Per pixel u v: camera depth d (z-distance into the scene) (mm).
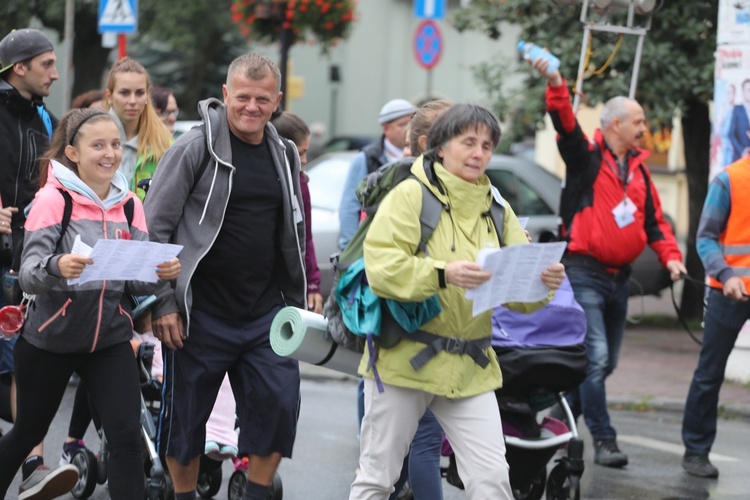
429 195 14500
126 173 21375
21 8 76312
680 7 38844
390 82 123812
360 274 14695
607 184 23328
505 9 42188
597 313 23453
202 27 89312
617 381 33312
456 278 13594
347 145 97812
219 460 19969
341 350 15633
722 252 22984
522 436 19141
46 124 21047
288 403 16953
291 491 21609
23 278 15273
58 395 16422
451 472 19547
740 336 33125
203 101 17125
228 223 16891
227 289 17031
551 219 40750
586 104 39812
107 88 21438
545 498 21609
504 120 44406
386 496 15102
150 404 20688
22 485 18625
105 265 14977
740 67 31562
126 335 16266
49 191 15805
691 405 23484
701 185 43562
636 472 23547
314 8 51562
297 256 17406
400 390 14750
